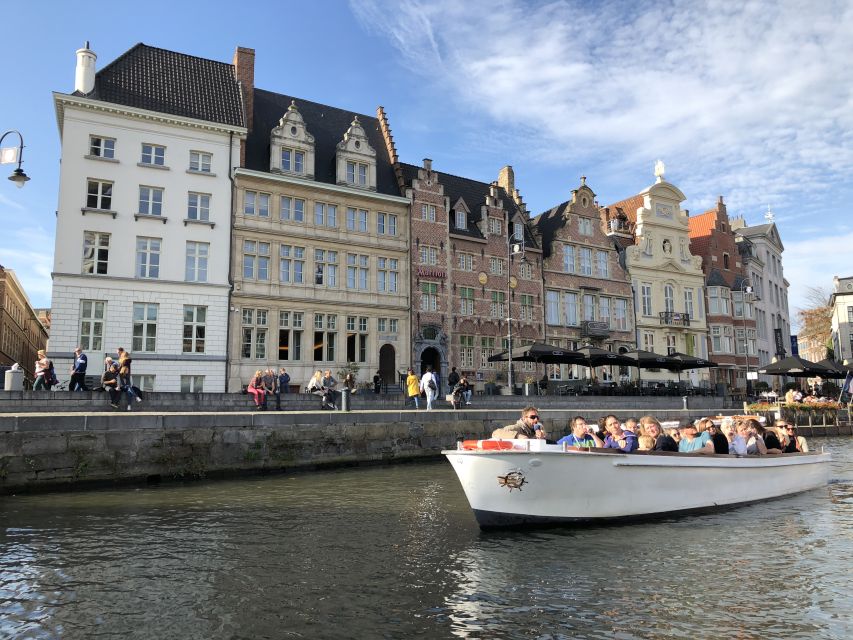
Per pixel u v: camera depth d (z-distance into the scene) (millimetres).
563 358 34188
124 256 29656
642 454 11445
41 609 6996
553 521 10836
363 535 10445
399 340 36188
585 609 7082
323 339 34000
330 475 18047
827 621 6719
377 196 36219
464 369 38219
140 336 29656
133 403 20578
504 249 41062
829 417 33938
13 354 60688
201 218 31594
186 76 33531
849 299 66562
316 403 24578
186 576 8164
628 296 46562
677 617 6848
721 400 36438
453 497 14203
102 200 29625
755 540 10219
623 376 45125
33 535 10352
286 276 33344
